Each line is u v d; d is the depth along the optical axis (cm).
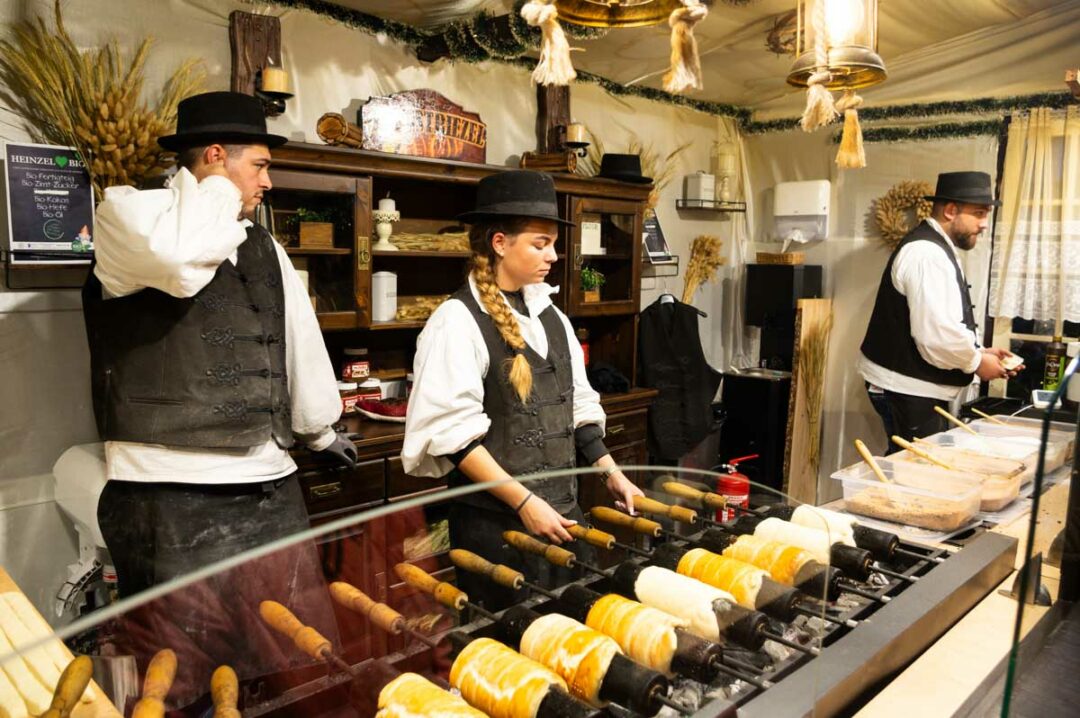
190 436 191
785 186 479
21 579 242
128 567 194
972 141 404
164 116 248
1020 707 95
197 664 74
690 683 93
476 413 180
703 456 482
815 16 230
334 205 280
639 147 441
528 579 106
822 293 471
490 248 191
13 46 227
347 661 84
